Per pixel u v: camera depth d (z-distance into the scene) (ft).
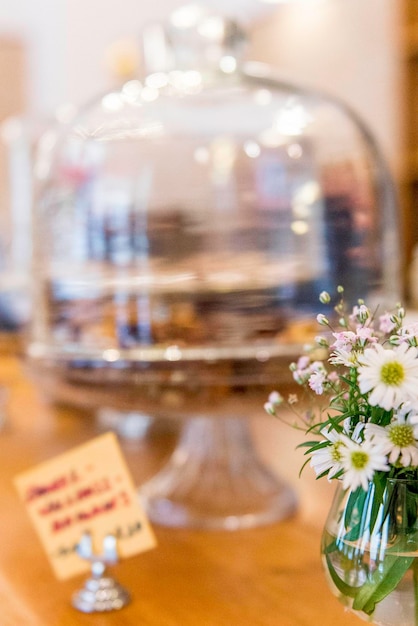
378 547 1.75
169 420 3.73
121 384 2.67
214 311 2.76
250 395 2.61
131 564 2.50
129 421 3.73
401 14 7.67
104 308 2.82
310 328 2.77
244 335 2.74
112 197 3.16
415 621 1.74
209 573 2.43
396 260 3.27
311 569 2.43
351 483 1.67
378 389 1.62
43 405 4.23
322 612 2.20
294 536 2.64
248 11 10.91
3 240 6.15
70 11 10.91
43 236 3.22
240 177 3.19
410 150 7.87
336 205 3.06
